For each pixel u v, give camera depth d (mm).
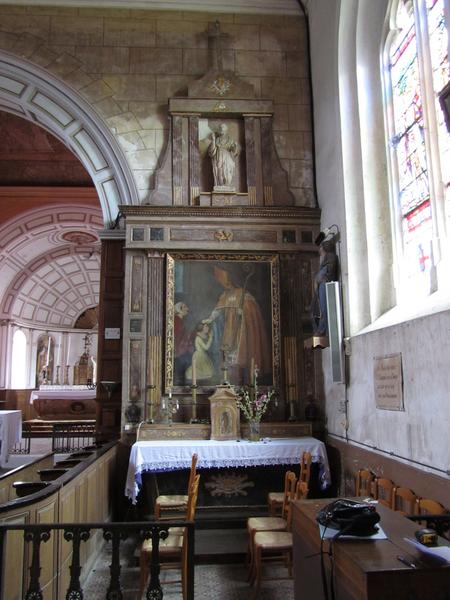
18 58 9383
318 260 8891
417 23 6039
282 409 8453
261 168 9156
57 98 9430
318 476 7871
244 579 5836
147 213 8703
